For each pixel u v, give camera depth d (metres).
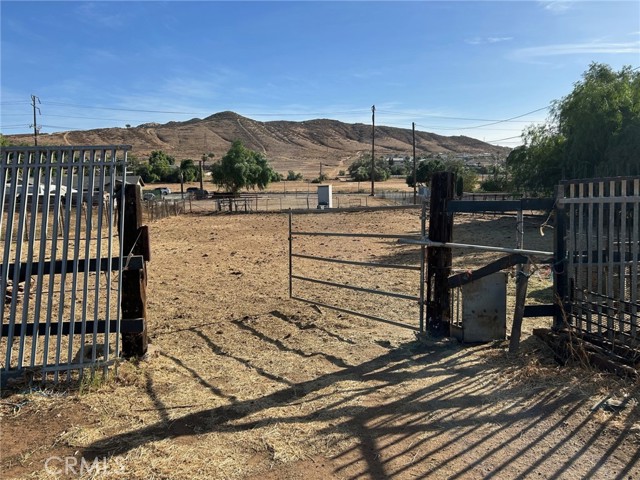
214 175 63.25
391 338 6.57
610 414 4.08
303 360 5.77
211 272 12.26
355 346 6.25
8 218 5.20
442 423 4.09
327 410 4.36
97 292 5.16
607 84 24.62
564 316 5.59
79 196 5.29
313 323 7.37
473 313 6.12
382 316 7.73
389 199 52.19
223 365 5.59
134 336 5.60
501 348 5.94
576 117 24.70
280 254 15.57
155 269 12.84
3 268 5.14
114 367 5.24
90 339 6.52
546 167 28.23
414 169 47.03
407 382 4.99
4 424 4.19
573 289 5.73
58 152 5.36
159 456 3.62
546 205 5.90
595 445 3.65
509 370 5.18
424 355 5.83
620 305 5.26
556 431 3.89
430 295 6.38
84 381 4.97
